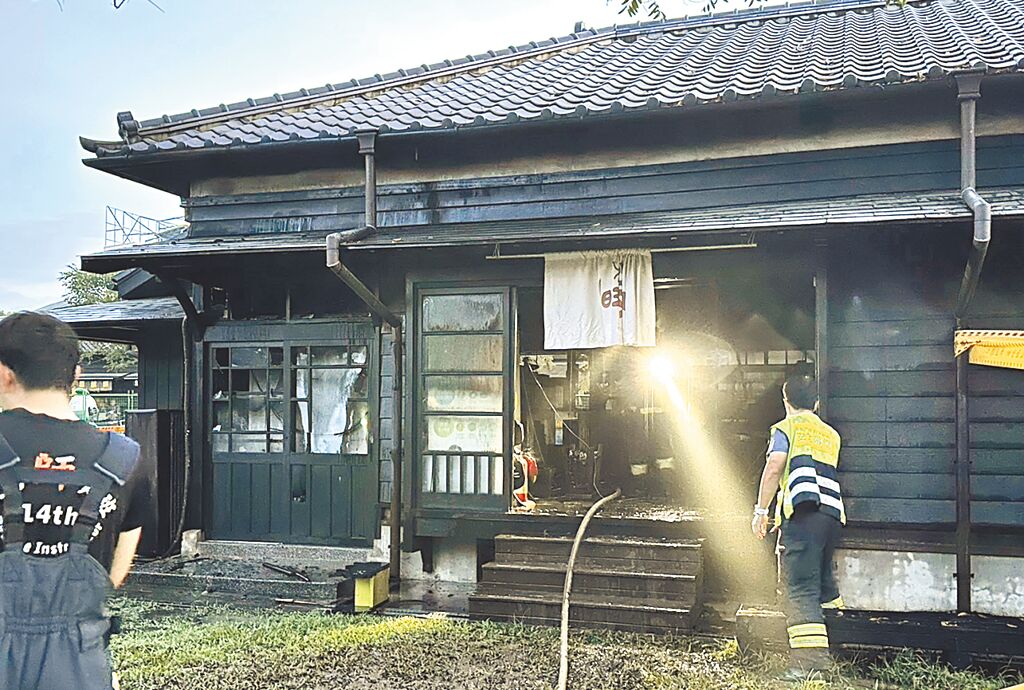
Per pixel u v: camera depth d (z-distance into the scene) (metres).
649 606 6.23
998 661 5.41
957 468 6.10
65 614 2.66
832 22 9.74
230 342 8.53
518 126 7.12
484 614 6.58
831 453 5.51
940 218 5.50
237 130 8.50
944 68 6.12
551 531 7.13
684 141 7.36
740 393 9.97
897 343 6.31
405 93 9.37
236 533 8.44
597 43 10.89
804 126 7.03
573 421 10.14
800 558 5.33
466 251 6.99
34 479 2.68
